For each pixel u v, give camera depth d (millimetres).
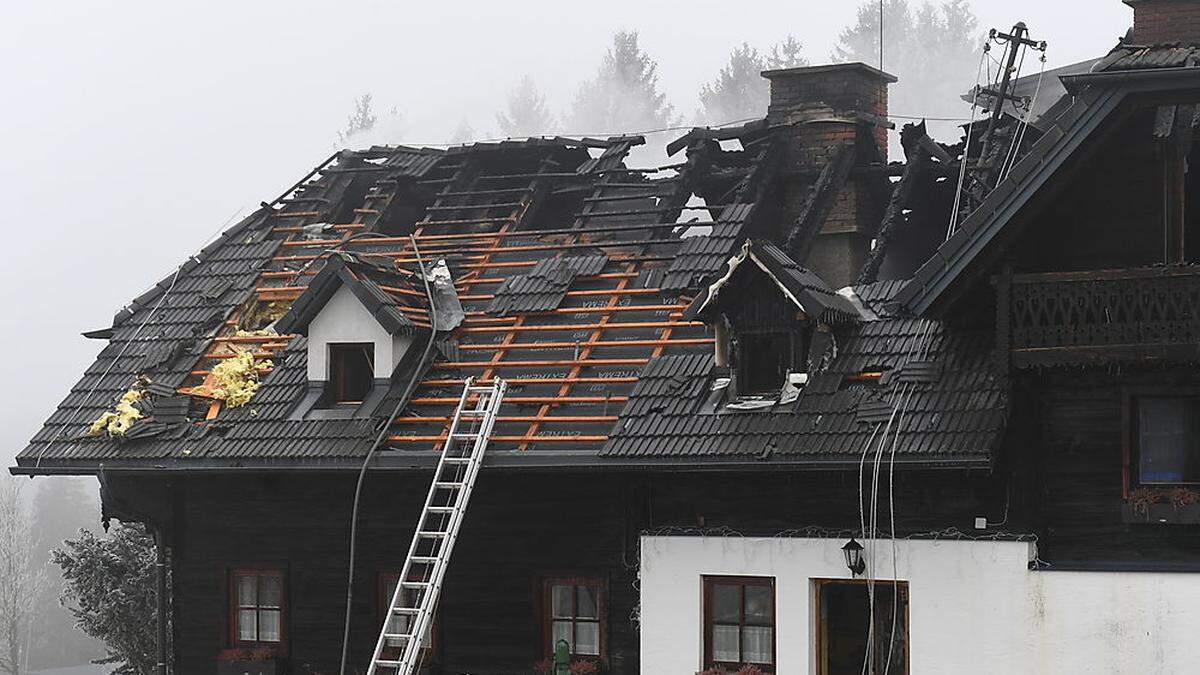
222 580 58188
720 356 52219
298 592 56938
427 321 58031
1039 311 45625
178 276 65562
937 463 46250
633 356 55094
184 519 58906
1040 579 45938
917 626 47406
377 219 66125
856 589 49844
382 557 55688
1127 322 44719
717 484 50875
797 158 64625
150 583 76688
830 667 49750
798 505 49812
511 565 53969
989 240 46656
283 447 54969
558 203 67500
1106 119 45281
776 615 49156
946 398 47906
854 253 64188
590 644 53062
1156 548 45656
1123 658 44875
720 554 50125
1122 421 46000
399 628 55312
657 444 50281
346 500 56375
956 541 47000
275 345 60656
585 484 53062
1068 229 47438
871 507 48375
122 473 57250
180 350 61156
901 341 50688
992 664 46375
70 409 59844
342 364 57938
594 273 58719
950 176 62281
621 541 52406
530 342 56875
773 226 64500
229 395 58188
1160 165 46562
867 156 65250
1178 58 44156
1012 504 46844
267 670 56438
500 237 63031
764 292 51312
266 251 65562
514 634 53781
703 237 58219
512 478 54031
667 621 50688
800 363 50812
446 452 52312
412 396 55938
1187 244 47594
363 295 56312
